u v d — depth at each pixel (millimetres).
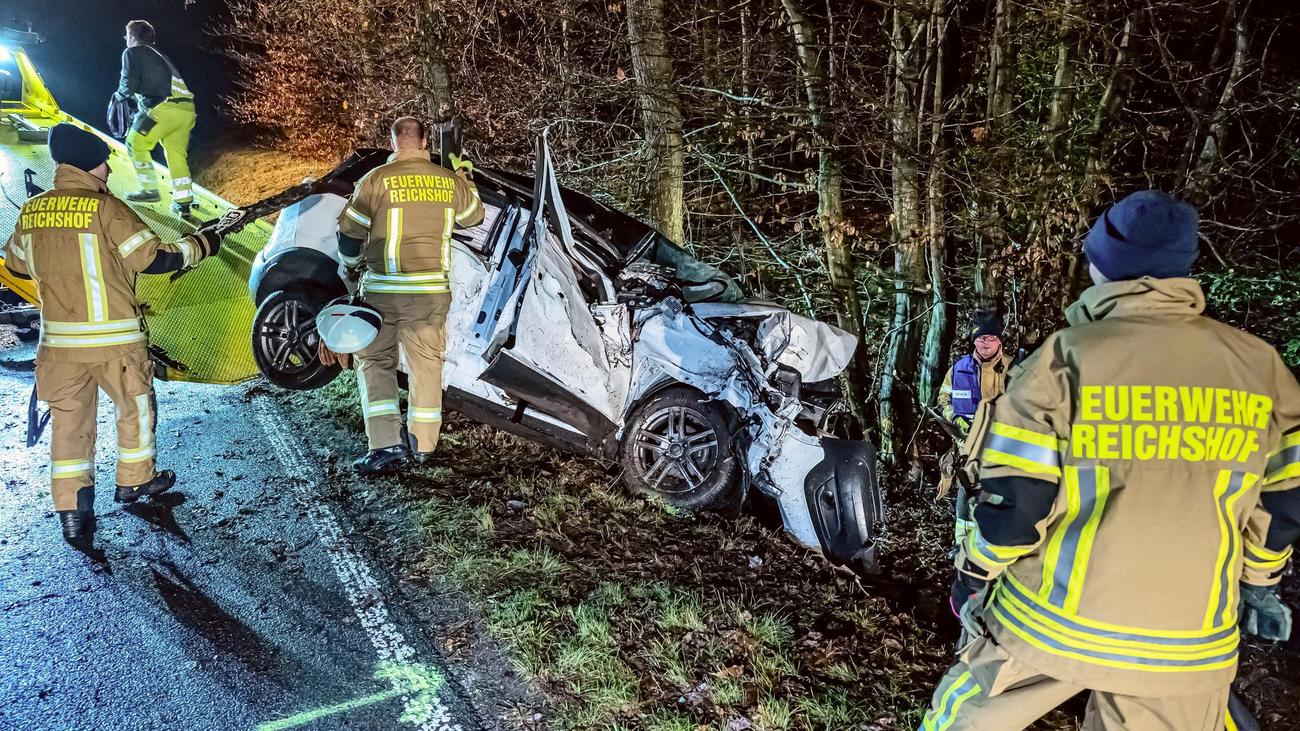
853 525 4500
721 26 7352
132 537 3873
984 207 5547
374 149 5117
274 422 5188
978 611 2098
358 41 9766
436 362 4145
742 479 4777
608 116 7414
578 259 4590
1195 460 1749
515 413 4574
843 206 6758
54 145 3615
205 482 4410
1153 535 1758
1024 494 1774
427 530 4039
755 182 7758
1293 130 6219
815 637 3523
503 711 2941
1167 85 5570
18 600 3365
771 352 4918
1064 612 1840
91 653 3111
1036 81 5996
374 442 4160
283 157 14648
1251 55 5586
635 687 3057
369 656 3195
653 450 4645
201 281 6324
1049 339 1877
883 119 5730
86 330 3652
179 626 3295
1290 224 6664
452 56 8203
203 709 2891
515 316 4062
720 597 3752
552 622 3406
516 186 5094
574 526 4270
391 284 4020
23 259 3592
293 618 3385
